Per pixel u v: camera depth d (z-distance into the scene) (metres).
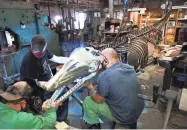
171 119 2.20
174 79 2.71
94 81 1.83
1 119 1.09
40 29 2.91
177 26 6.16
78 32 6.34
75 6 7.18
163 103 2.29
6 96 1.20
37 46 1.80
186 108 1.19
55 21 6.90
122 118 1.54
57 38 3.35
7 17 2.34
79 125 2.10
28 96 1.52
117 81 1.47
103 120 2.04
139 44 3.16
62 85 1.33
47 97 1.89
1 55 2.32
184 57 2.59
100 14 7.82
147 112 2.40
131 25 4.33
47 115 1.34
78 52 1.38
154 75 3.88
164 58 2.67
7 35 2.52
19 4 2.50
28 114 1.19
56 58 2.21
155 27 3.46
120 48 3.19
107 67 1.63
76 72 1.31
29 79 1.85
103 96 1.52
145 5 6.96
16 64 2.52
